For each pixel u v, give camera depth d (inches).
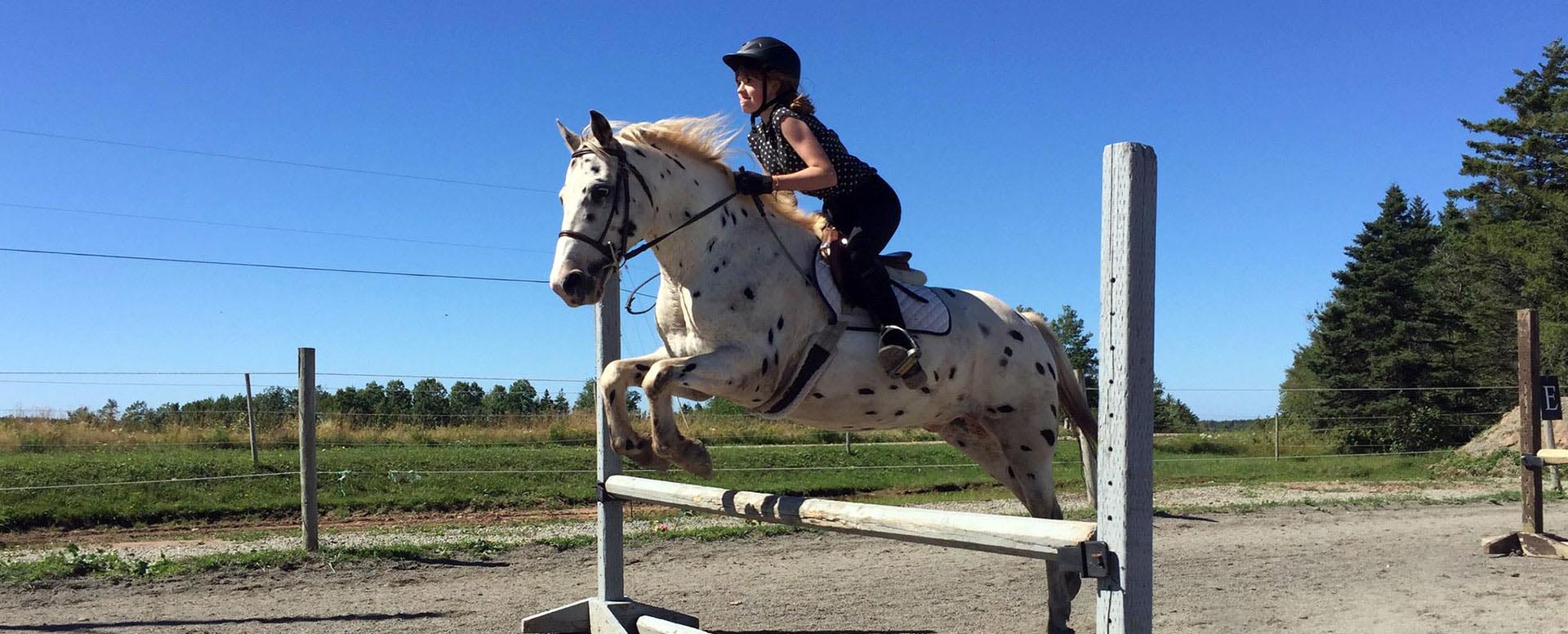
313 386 304.0
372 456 535.5
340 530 374.3
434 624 214.7
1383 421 1107.3
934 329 161.0
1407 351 1373.0
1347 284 1504.7
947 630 212.1
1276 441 745.0
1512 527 378.9
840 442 855.7
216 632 206.4
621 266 145.4
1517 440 681.6
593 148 142.3
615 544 201.3
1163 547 331.3
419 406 981.2
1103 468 102.1
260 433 587.2
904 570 283.7
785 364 149.7
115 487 420.5
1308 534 363.3
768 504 148.3
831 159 153.6
